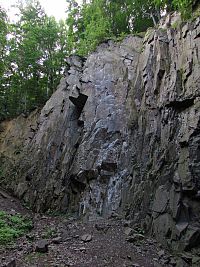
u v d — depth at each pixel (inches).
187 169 457.7
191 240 415.8
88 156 665.0
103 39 872.9
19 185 861.2
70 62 936.9
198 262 373.7
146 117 619.8
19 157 980.6
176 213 446.6
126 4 973.8
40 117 977.5
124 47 813.2
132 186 570.3
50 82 1282.0
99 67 797.2
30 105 1259.8
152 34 711.1
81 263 359.3
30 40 1275.8
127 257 387.9
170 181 489.1
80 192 663.8
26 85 1282.0
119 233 475.8
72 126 791.1
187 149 475.5
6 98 1285.7
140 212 523.5
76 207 644.1
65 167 728.3
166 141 531.5
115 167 627.5
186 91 523.8
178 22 661.3
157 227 471.5
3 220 543.8
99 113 713.6
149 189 527.2
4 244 438.9
